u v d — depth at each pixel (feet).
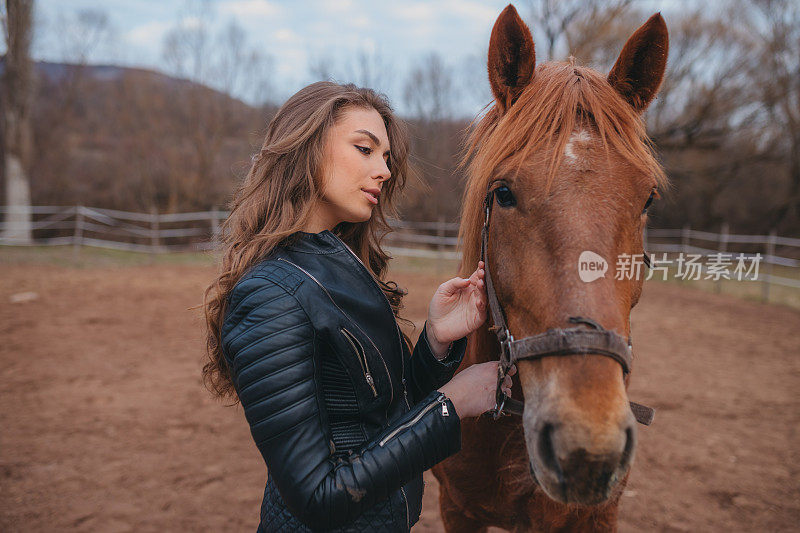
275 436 3.00
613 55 28.66
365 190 3.69
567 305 3.33
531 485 4.94
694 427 13.60
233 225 3.89
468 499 5.79
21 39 49.14
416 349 4.10
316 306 3.21
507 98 4.50
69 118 62.28
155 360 17.85
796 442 12.76
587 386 3.06
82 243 46.42
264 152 3.74
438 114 73.20
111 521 8.91
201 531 8.72
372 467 2.97
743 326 26.30
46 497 9.56
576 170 3.72
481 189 4.54
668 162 59.82
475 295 3.95
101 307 25.22
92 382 15.60
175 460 11.17
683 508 9.81
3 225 48.26
